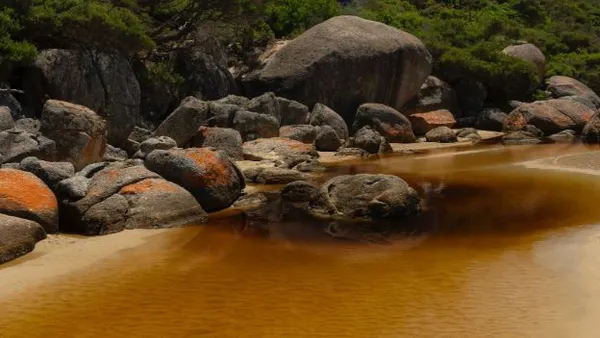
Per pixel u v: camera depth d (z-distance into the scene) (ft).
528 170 67.26
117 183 43.80
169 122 71.77
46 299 29.96
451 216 47.24
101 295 30.45
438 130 97.35
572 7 202.80
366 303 28.94
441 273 33.27
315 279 32.55
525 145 91.30
